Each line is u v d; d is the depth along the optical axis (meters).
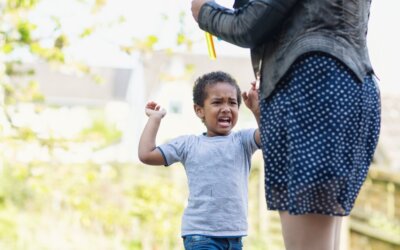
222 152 4.04
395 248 11.59
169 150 4.05
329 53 2.95
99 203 14.81
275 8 2.98
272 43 3.10
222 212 3.97
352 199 3.08
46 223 15.86
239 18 3.09
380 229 12.09
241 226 4.01
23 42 9.05
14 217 16.03
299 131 2.97
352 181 3.04
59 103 40.16
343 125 2.96
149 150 4.02
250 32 3.06
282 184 3.04
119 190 15.02
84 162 11.07
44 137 9.59
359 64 3.04
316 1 2.98
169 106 33.22
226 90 4.10
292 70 3.00
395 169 13.57
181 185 14.72
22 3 9.02
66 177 11.75
